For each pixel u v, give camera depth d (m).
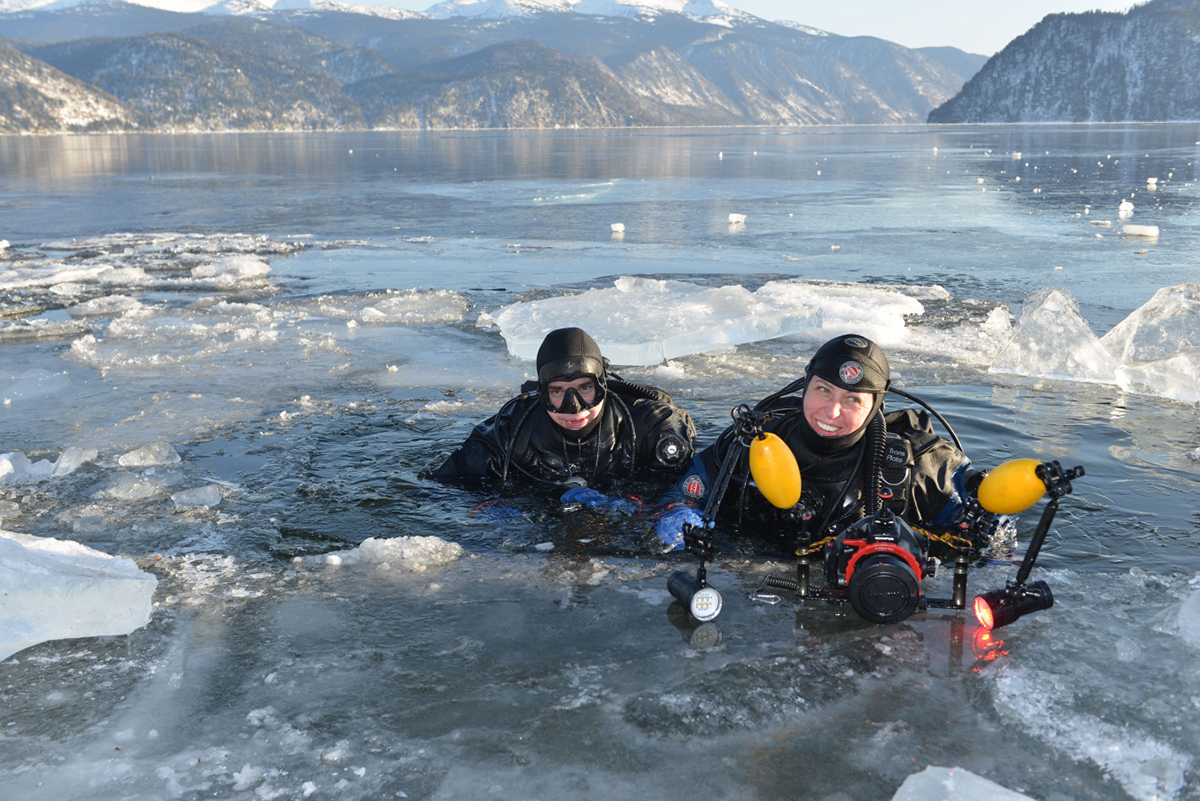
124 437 3.69
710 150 42.16
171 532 2.69
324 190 19.34
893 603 1.95
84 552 2.31
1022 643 1.93
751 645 1.95
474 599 2.22
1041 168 24.34
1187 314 4.67
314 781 1.47
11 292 7.70
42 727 1.66
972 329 5.77
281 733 1.62
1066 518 2.70
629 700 1.72
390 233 11.74
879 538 2.01
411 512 2.88
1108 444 3.45
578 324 5.62
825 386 2.41
